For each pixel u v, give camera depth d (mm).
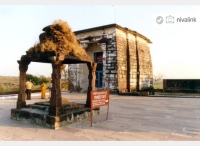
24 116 6973
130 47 21984
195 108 10602
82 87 23188
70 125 6543
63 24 7227
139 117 8062
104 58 20312
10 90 24938
